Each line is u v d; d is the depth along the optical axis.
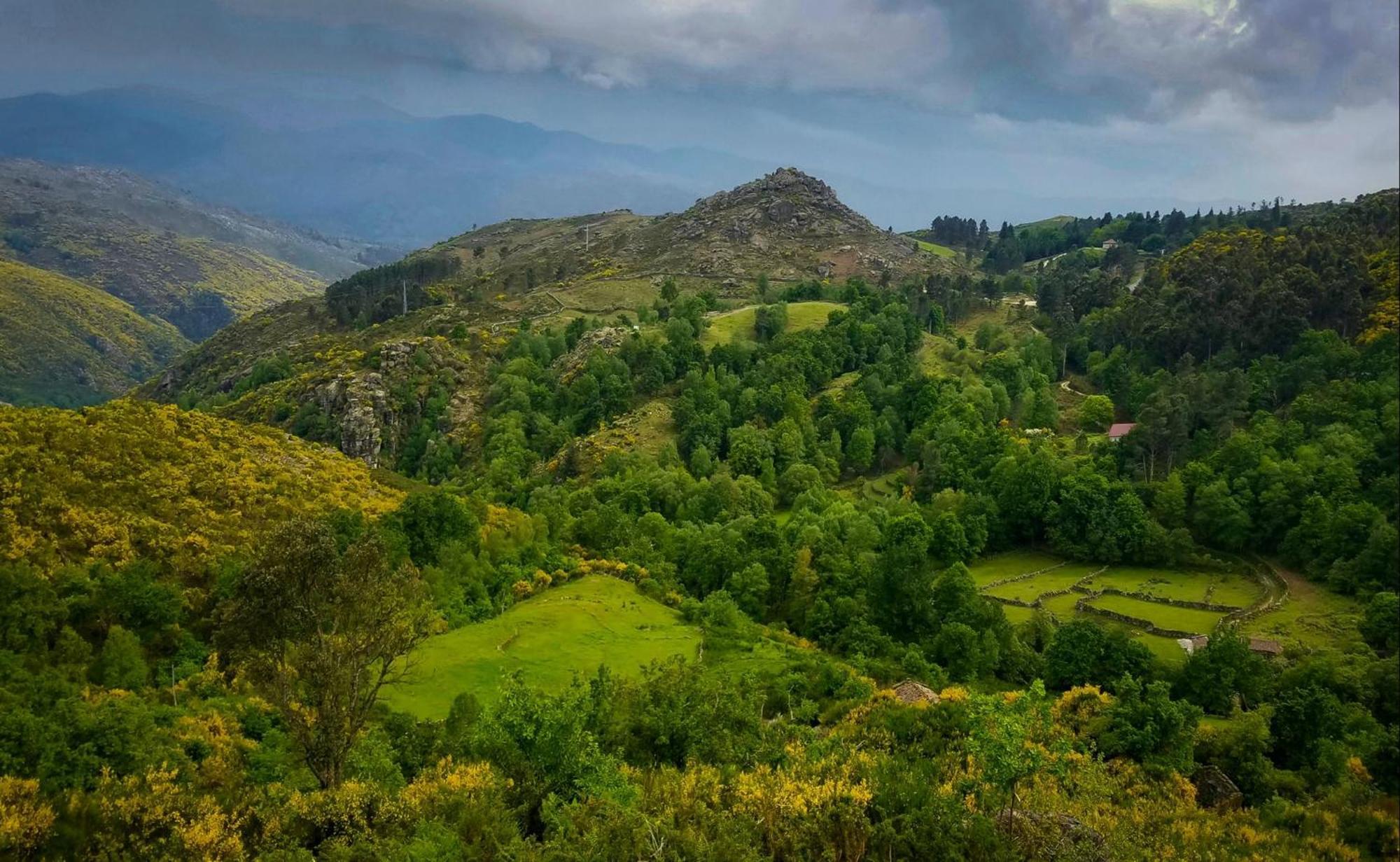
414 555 77.69
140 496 68.69
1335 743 50.38
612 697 48.12
